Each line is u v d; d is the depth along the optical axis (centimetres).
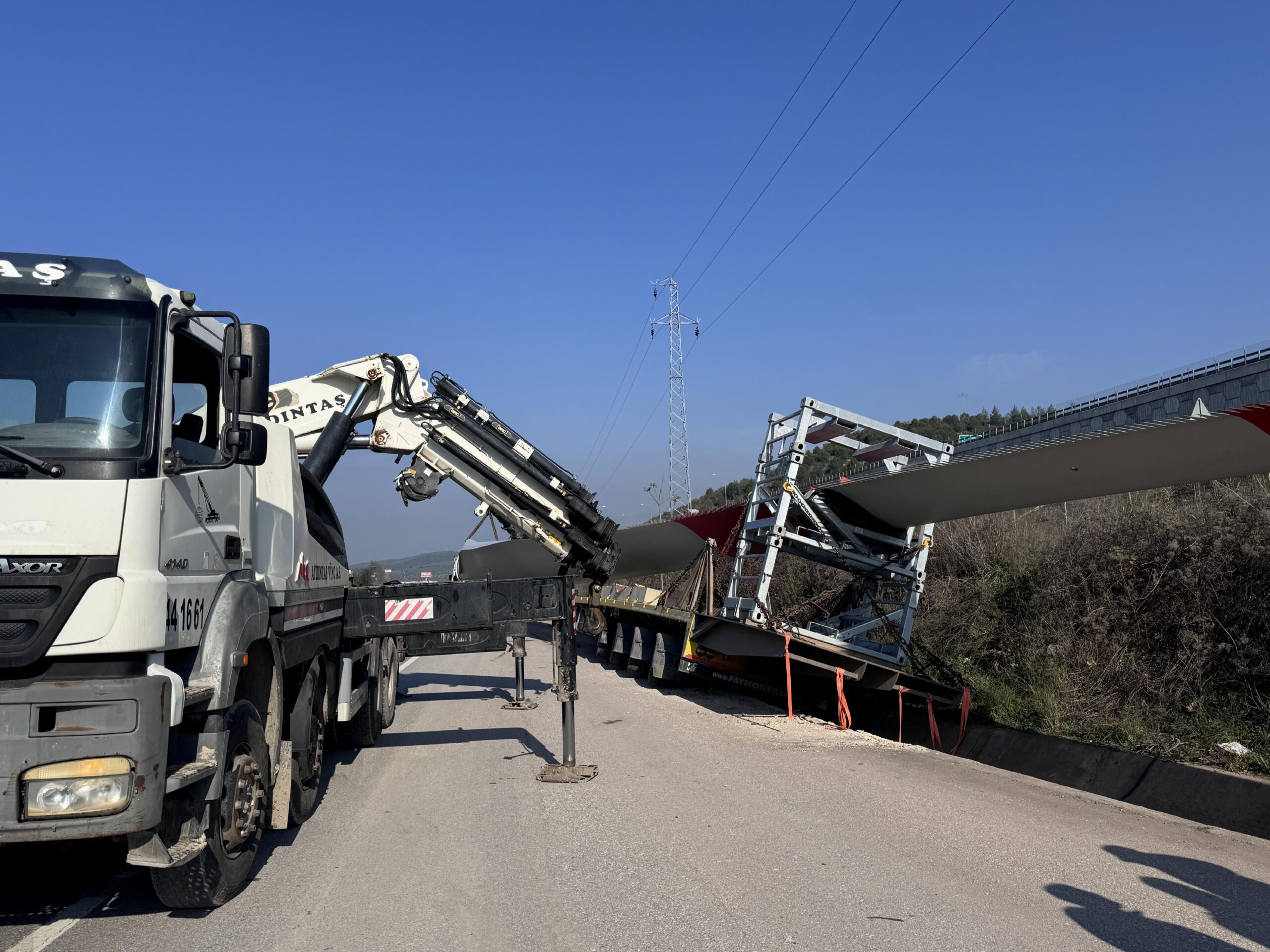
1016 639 1231
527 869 533
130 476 399
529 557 2105
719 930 433
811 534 1323
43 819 364
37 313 425
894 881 506
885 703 1288
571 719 804
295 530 659
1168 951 408
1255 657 884
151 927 443
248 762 494
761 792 734
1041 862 546
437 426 1138
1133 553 1096
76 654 374
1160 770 764
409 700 1363
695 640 1390
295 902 479
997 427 3394
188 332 470
